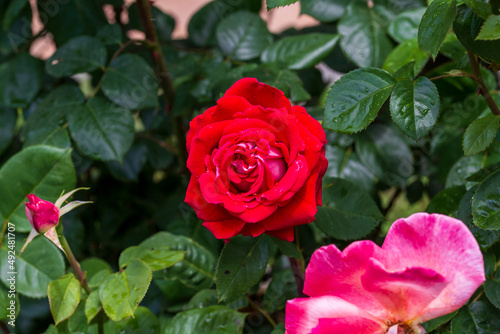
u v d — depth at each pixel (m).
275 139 0.60
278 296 0.77
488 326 0.66
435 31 0.61
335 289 0.58
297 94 0.78
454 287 0.56
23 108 0.95
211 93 0.86
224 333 0.72
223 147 0.60
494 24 0.58
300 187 0.59
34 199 0.63
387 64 0.76
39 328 0.97
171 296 0.81
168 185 1.10
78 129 0.82
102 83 0.84
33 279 0.75
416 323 0.58
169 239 0.79
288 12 2.42
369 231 0.70
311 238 0.82
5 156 1.00
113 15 1.09
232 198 0.60
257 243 0.66
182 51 1.00
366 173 0.87
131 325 0.73
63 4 0.94
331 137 0.87
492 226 0.63
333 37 0.84
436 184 0.94
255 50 0.89
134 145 1.00
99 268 0.83
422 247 0.56
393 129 0.88
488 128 0.63
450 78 0.80
